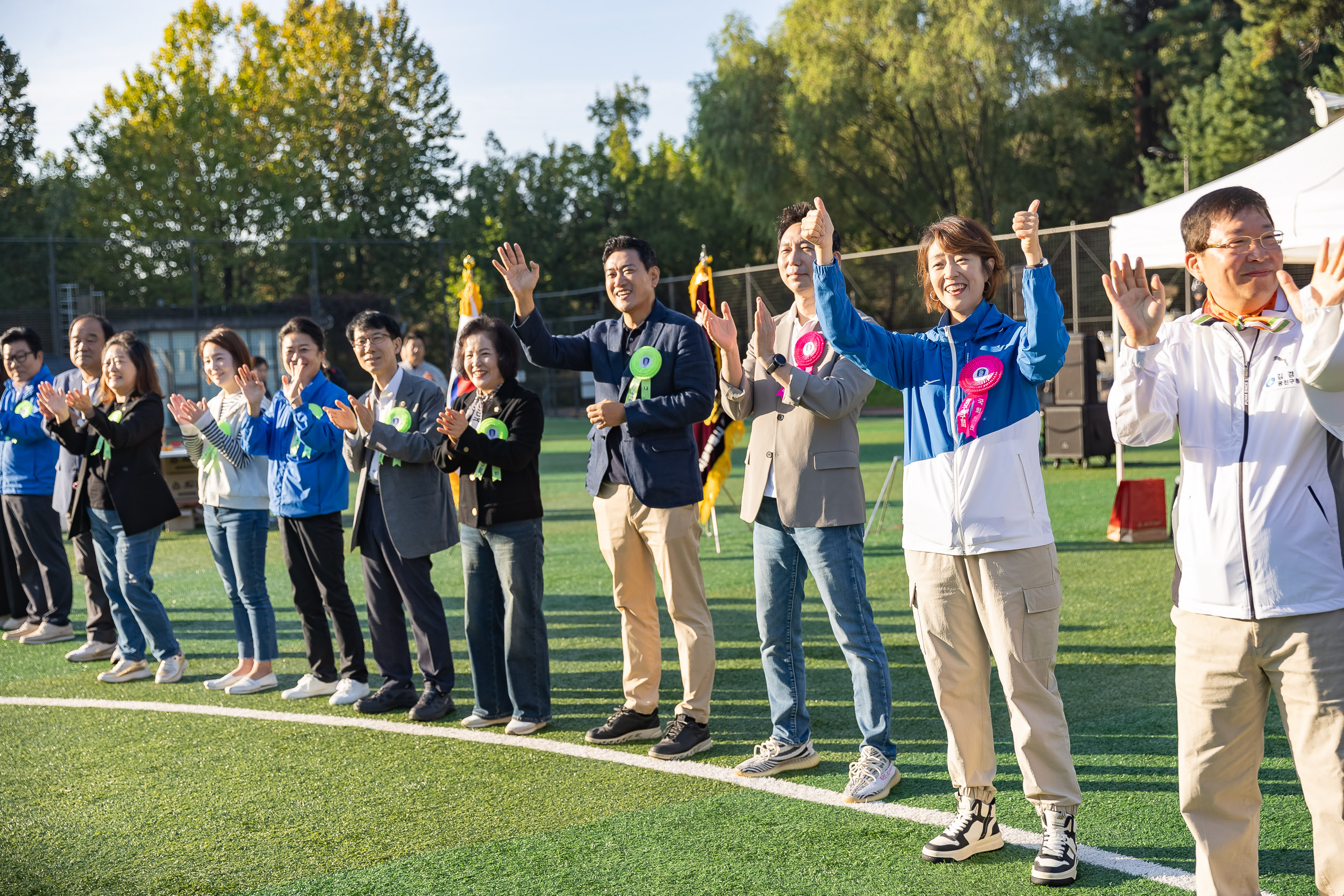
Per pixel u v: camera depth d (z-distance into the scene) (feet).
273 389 88.43
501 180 126.72
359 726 15.75
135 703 17.30
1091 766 12.92
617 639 21.02
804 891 9.91
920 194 106.22
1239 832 8.41
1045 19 88.89
